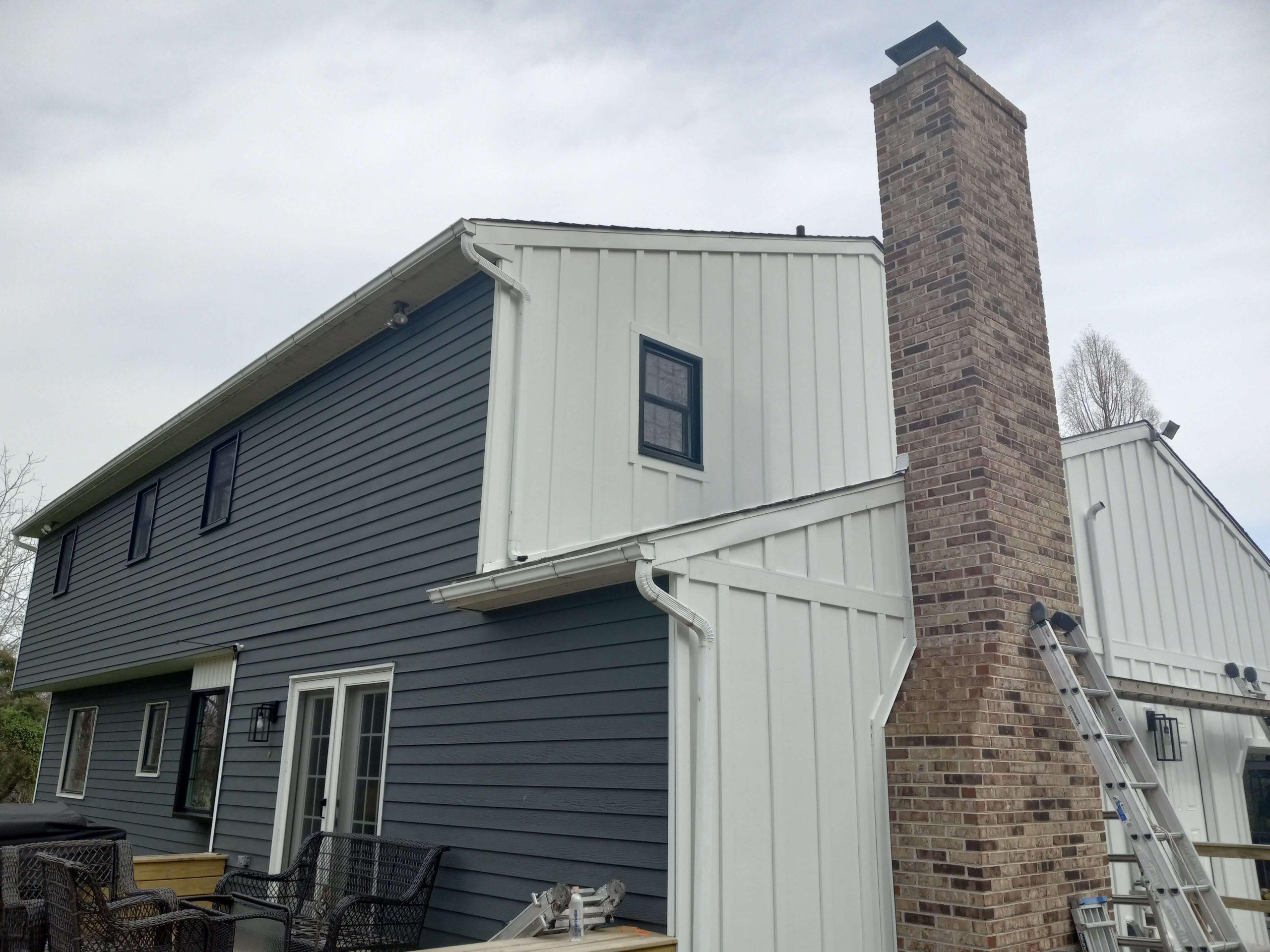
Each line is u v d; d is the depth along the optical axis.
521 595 5.90
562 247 7.49
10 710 23.95
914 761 5.59
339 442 9.02
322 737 8.42
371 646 7.83
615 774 5.20
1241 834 8.77
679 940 4.45
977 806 5.19
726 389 8.44
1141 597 8.41
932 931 5.25
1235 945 5.09
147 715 13.12
